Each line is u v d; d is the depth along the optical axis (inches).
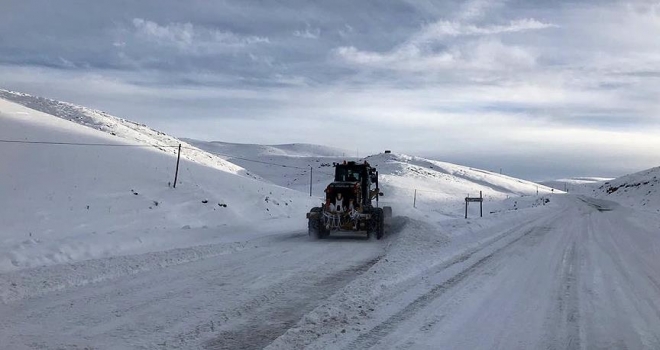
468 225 971.9
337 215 732.7
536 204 2615.7
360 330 282.5
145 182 1149.1
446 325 296.7
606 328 299.6
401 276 438.3
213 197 1162.6
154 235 684.7
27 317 295.6
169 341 260.4
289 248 615.2
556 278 456.4
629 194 3494.1
